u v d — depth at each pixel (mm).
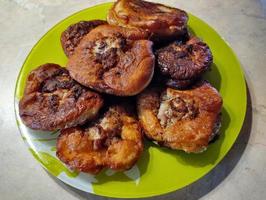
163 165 252
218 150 257
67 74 263
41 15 348
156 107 255
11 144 287
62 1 353
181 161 253
